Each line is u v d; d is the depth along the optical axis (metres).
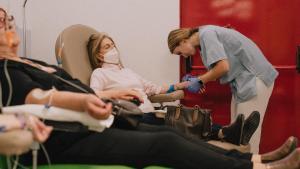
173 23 2.53
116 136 1.16
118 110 1.25
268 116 2.50
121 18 2.59
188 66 2.50
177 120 1.63
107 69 2.01
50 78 1.23
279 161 1.22
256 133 2.15
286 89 2.45
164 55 2.55
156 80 2.58
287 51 2.42
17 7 2.55
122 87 1.94
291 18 2.40
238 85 2.13
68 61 1.81
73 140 1.14
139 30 2.58
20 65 1.21
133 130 1.27
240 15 2.48
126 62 2.60
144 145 1.13
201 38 2.09
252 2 2.46
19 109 0.94
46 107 0.97
